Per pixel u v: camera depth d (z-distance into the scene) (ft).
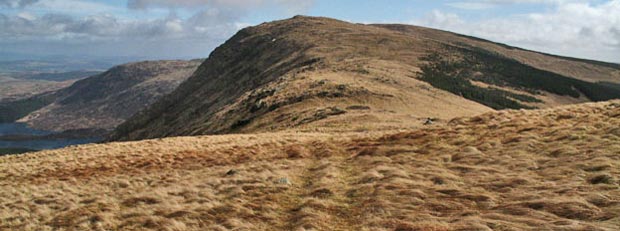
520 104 472.44
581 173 63.16
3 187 97.86
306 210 62.64
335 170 87.97
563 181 61.21
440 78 466.70
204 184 83.66
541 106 503.20
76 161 126.41
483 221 50.88
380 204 61.67
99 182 96.73
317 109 255.91
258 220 61.72
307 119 241.76
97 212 69.82
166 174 100.99
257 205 67.56
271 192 75.05
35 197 84.64
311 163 100.32
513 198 58.08
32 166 125.18
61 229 63.93
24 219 71.20
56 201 80.38
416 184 69.67
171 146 142.10
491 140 91.86
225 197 74.02
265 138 147.43
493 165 75.97
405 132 116.37
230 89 638.12
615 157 66.33
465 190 64.03
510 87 574.56
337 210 62.90
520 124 101.19
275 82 436.76
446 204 59.36
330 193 70.95
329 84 313.94
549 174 65.62
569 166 67.15
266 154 115.34
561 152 74.79
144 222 63.41
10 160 147.13
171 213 66.39
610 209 48.75
